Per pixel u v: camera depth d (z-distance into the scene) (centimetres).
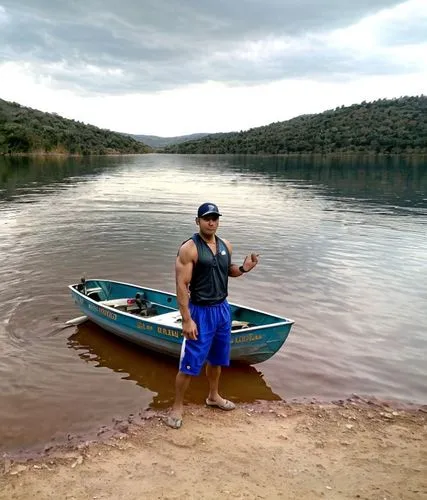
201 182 3591
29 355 684
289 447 481
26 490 409
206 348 505
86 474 432
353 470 443
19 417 530
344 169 5131
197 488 412
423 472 442
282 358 693
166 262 1182
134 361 680
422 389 612
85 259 1197
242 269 516
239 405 570
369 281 1053
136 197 2536
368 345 738
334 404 573
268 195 2692
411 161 6956
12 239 1424
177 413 525
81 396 581
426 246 1395
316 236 1529
